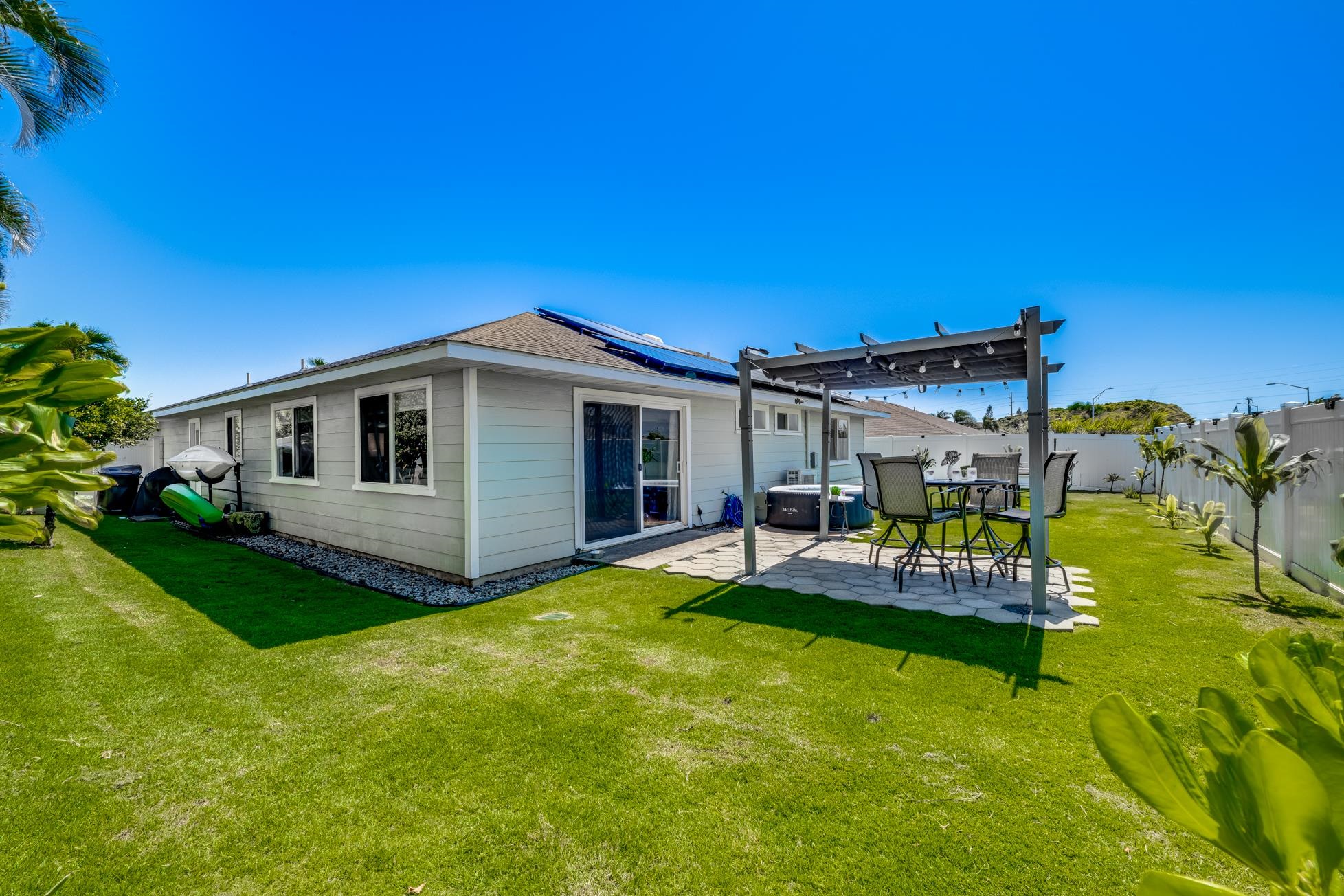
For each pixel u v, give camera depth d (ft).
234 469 35.76
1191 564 22.36
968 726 9.95
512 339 22.50
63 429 3.45
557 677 12.17
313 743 9.61
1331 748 2.33
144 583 20.67
